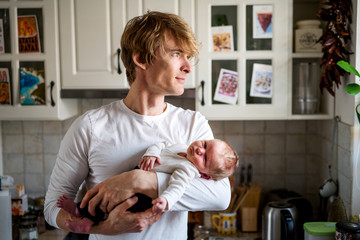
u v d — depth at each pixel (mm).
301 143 2789
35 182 2867
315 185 2799
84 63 2365
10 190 2570
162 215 1325
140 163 1295
